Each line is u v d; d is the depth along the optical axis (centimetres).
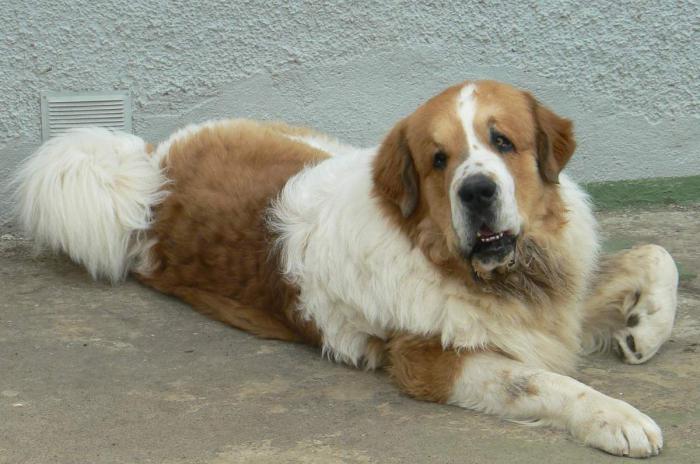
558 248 609
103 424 554
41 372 622
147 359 646
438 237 590
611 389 591
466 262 578
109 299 748
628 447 506
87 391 597
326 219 647
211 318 720
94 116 876
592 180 945
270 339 690
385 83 905
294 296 667
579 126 933
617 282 654
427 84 911
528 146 586
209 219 726
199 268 729
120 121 881
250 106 896
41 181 776
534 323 609
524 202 583
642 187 945
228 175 743
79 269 806
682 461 500
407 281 603
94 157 773
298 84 897
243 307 700
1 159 867
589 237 638
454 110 577
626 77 927
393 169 603
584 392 541
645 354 629
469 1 896
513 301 599
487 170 550
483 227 555
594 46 919
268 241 688
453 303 593
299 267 657
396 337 616
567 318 627
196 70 881
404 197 597
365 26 892
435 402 588
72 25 855
